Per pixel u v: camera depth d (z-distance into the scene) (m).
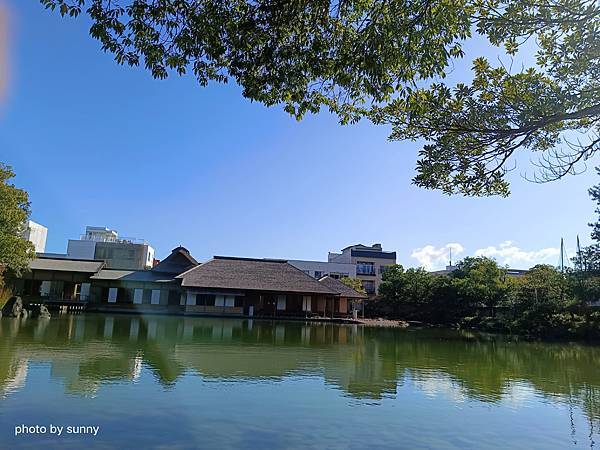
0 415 6.02
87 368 9.24
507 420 7.14
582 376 11.46
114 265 46.88
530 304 26.69
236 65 4.80
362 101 5.45
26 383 7.70
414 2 4.00
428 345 17.97
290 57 4.72
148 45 4.65
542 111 4.53
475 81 4.79
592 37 4.41
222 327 22.41
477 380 10.38
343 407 7.34
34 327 17.30
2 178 21.30
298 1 4.37
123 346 12.87
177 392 7.68
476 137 4.96
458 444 5.99
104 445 5.26
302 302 34.25
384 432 6.27
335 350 14.73
